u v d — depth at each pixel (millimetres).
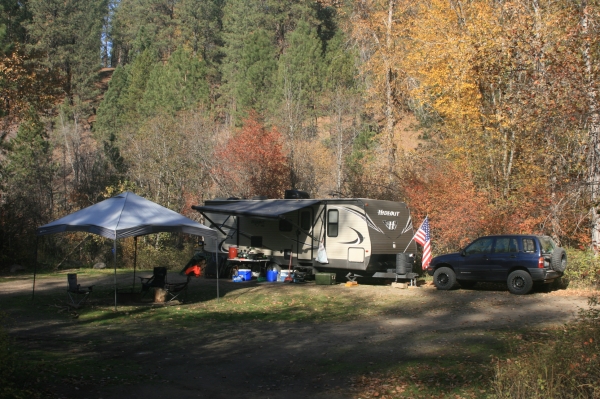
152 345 10906
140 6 83875
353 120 41312
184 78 50531
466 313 13859
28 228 28297
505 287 18016
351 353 10391
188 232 15664
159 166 36625
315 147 40406
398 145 32000
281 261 20953
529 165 19766
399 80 30141
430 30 23516
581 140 16047
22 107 29312
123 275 23141
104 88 76812
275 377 8945
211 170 35938
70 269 26609
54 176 42469
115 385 8102
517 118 17250
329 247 19531
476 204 20875
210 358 10031
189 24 70250
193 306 15656
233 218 22578
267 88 46781
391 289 17875
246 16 60500
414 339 11336
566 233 19125
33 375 8078
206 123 41188
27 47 57188
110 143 46781
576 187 15859
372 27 31172
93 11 70938
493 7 20812
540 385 7191
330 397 8000
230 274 22047
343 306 15602
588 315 9484
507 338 10852
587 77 14250
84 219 15266
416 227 22719
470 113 21656
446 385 8414
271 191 33562
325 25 58156
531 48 16078
